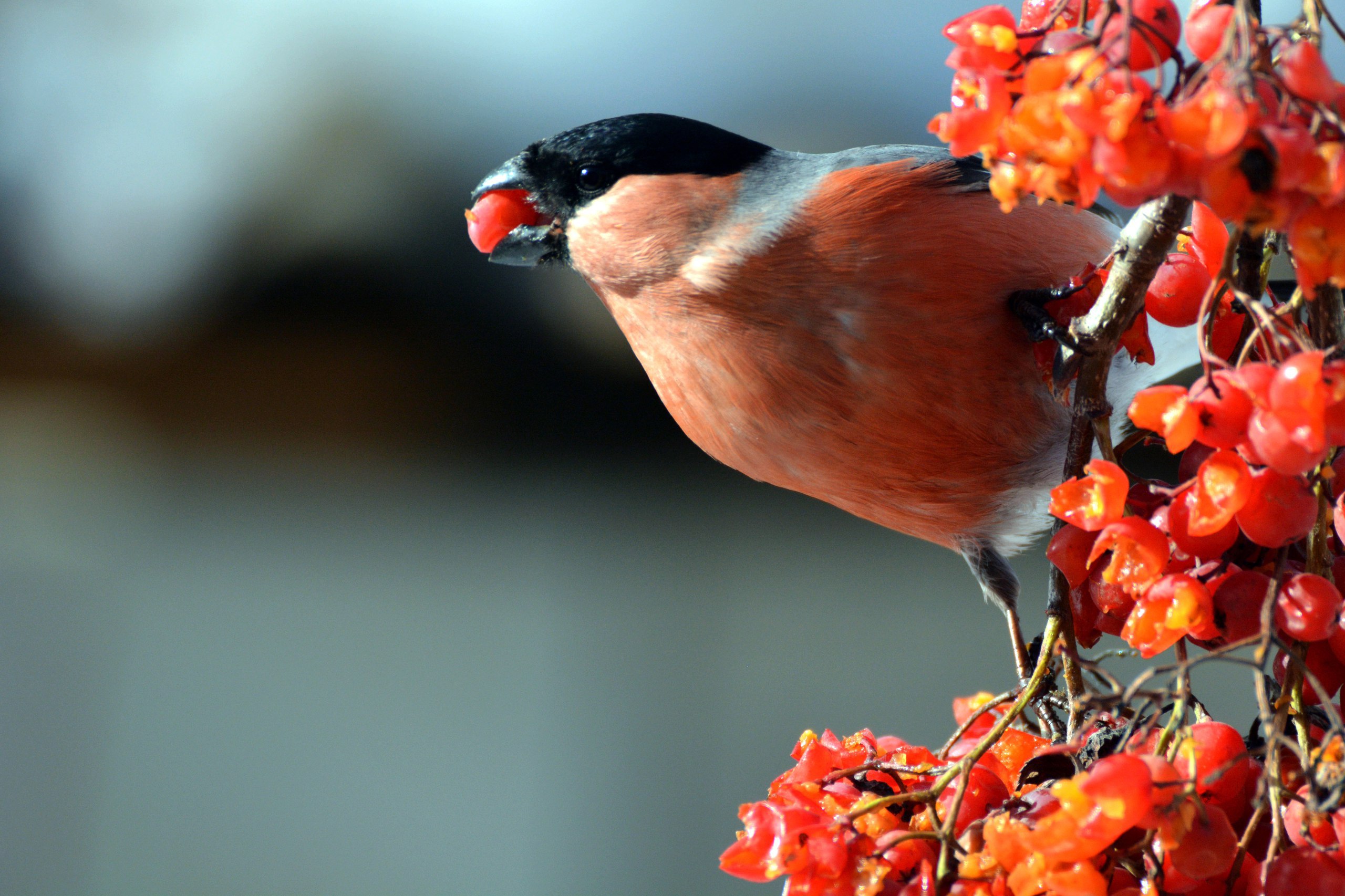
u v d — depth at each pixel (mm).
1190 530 1356
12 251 11203
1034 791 1526
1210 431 1297
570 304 11133
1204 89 1074
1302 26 1108
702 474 11844
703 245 2656
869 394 2598
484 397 11766
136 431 11898
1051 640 1672
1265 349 1367
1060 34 1183
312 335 11672
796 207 2568
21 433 11648
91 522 11219
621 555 10930
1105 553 1623
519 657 9031
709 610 9625
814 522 11570
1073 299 2285
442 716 8234
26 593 9742
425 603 9922
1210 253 1676
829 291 2545
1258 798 1389
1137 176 1086
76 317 11641
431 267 11062
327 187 10758
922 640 8969
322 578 10422
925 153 2662
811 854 1495
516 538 11531
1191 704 1517
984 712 1743
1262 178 1068
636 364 11375
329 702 8281
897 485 2779
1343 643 1405
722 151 2764
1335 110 1081
